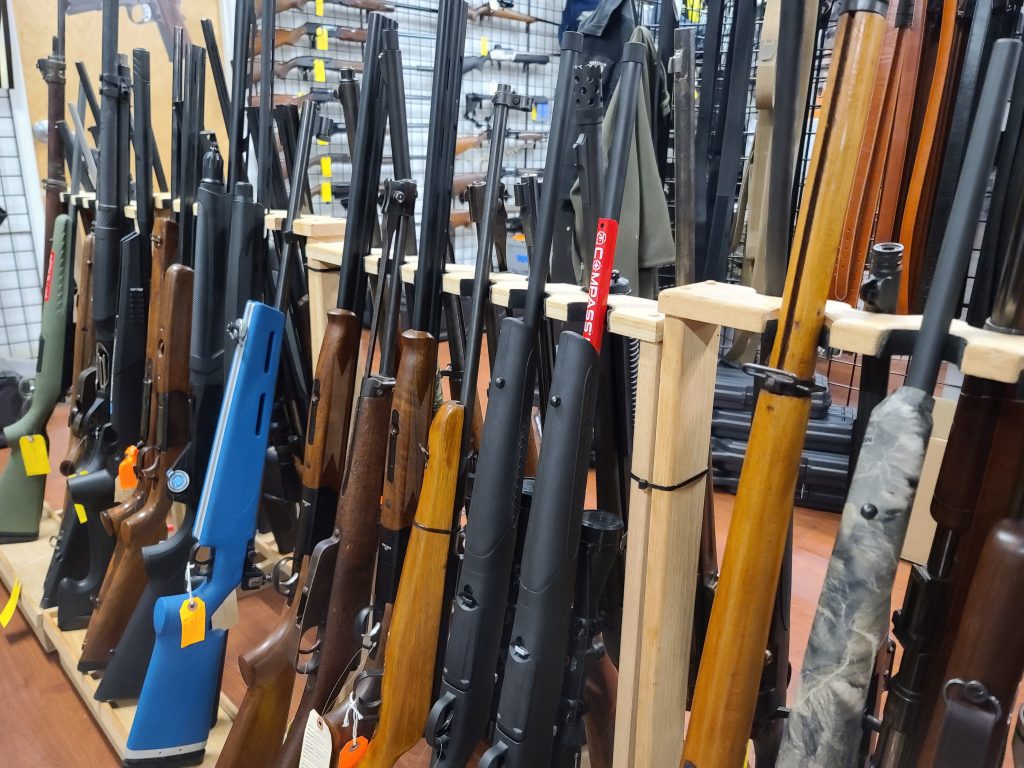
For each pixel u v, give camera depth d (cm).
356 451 125
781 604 104
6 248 383
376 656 125
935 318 70
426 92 500
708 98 151
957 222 68
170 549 161
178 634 146
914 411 70
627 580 103
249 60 167
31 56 371
